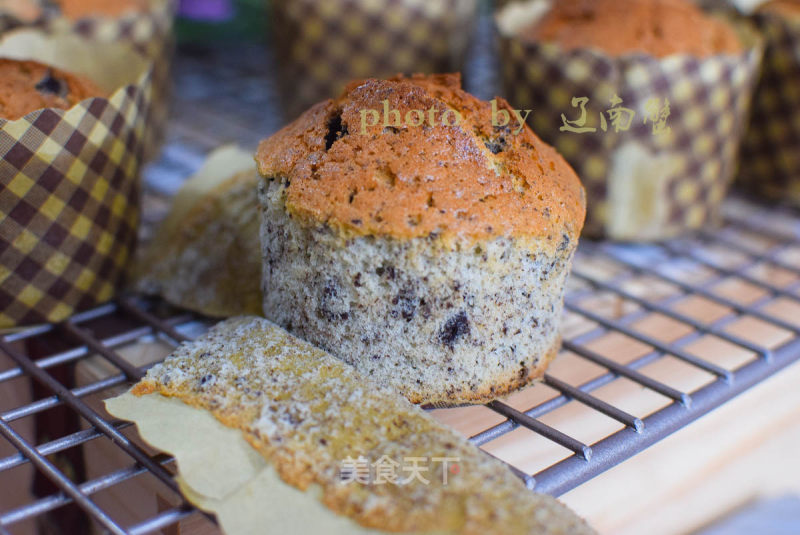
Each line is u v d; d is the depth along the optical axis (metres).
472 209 0.27
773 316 0.33
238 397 0.27
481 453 0.26
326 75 0.41
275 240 0.28
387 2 0.40
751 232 0.38
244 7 0.54
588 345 0.32
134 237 0.32
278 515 0.25
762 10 0.38
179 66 0.53
